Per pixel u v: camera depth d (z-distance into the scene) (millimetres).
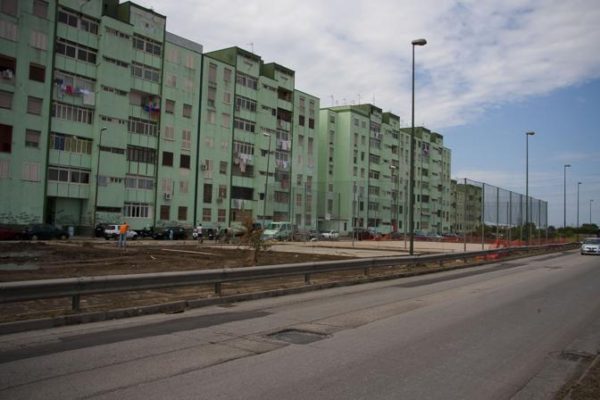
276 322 9391
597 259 33594
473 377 6113
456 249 40594
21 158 43375
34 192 44156
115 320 9453
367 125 92750
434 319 9906
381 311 10812
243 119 66500
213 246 36250
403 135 104625
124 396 5105
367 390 5484
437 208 115750
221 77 63062
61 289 9078
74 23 47250
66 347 7188
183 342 7621
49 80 45188
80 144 47844
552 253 42969
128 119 52000
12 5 42812
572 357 7230
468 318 10094
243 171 66188
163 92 55625
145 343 7512
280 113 74250
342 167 88375
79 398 5023
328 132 87938
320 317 9992
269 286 14305
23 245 31188
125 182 51688
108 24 49469
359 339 8008
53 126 45750
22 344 7367
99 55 48906
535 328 9242
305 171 78375
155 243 41125
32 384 5449
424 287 15812
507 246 39156
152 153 54688
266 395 5230
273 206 69062
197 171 59750
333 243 51125
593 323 9875
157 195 54906
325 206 62500
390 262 19609
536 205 48719
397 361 6703
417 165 108438
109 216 49719
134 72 52812
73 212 48531
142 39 53531
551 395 5555
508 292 14672
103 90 49062
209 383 5590
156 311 10391
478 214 34875
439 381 5902
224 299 11906
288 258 25891
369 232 64812
